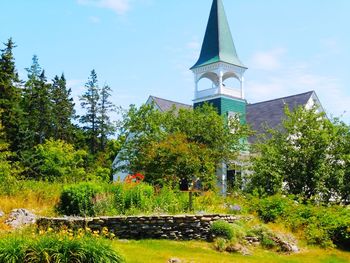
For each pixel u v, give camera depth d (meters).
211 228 15.62
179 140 27.58
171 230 15.34
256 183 25.78
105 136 57.22
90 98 57.41
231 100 40.03
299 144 26.80
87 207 16.00
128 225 14.94
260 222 17.83
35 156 37.12
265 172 25.62
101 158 48.97
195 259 12.82
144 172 27.56
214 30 41.09
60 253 10.19
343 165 26.38
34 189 18.81
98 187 16.53
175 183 26.22
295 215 18.66
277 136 27.95
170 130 30.53
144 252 12.97
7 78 40.25
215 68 39.94
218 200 20.33
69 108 58.75
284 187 26.25
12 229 13.75
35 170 36.12
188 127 30.47
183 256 13.07
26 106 50.16
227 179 36.22
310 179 25.86
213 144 30.11
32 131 45.47
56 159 34.06
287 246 15.67
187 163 26.86
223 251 14.55
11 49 40.84
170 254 13.13
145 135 30.22
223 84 39.69
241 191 25.89
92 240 10.92
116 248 11.34
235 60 40.69
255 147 28.69
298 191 25.59
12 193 18.03
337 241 17.50
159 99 41.62
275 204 19.11
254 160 26.78
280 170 25.77
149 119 30.48
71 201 16.08
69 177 31.55
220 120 31.02
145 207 16.89
